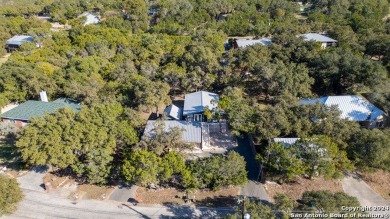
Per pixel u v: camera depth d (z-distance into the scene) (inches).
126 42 3164.4
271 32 3823.8
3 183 1364.4
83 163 1628.9
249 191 1553.9
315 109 1787.6
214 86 2588.6
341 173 1531.7
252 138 1945.1
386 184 1589.6
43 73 2492.6
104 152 1557.6
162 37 3437.5
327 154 1512.1
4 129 2038.6
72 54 3026.6
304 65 2554.1
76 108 2182.6
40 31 3654.0
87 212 1441.9
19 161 1831.9
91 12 5211.6
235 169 1482.5
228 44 3836.1
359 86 2356.1
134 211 1441.9
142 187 1596.9
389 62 2807.6
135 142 1685.5
